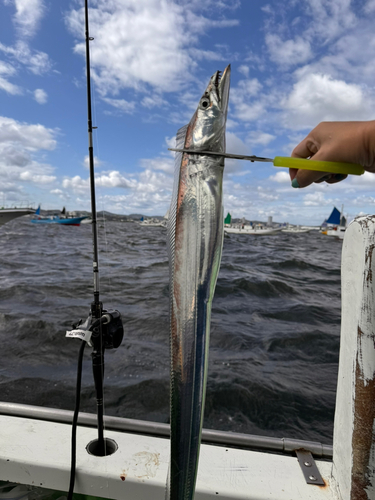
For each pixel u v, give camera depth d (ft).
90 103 4.66
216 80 1.89
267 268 47.62
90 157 4.59
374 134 1.64
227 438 4.42
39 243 80.38
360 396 2.80
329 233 147.13
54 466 3.98
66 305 24.23
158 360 14.89
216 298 28.07
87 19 4.74
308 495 3.59
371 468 2.79
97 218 4.48
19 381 13.12
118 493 3.85
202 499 3.63
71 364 14.76
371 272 2.67
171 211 1.90
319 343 17.66
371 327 2.71
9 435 4.52
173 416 1.81
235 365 14.73
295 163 1.80
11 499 4.27
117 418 4.82
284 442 4.34
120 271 39.91
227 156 1.77
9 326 19.06
